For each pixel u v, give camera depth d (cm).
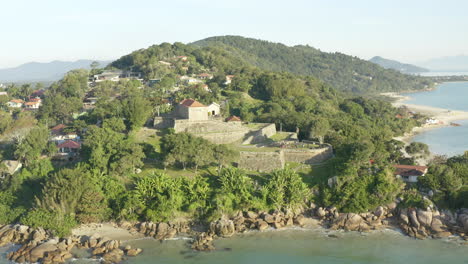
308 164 11194
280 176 9981
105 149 11231
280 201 9656
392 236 8831
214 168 11144
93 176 10381
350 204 9600
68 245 8538
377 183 9888
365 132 15000
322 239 8775
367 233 9000
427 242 8506
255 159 11088
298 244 8562
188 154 10681
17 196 10588
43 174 11344
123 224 9481
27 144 11950
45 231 9062
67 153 12681
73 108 19175
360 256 8000
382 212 9438
